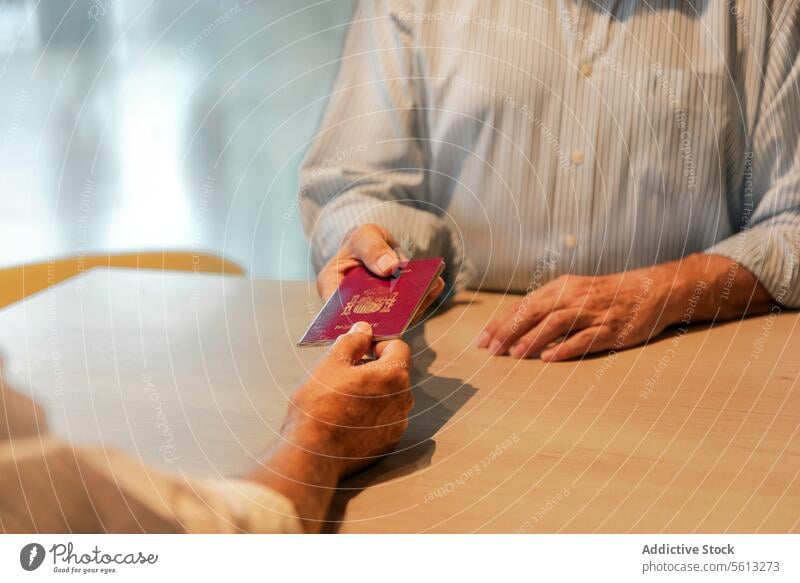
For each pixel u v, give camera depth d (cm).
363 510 54
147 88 193
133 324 89
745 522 52
